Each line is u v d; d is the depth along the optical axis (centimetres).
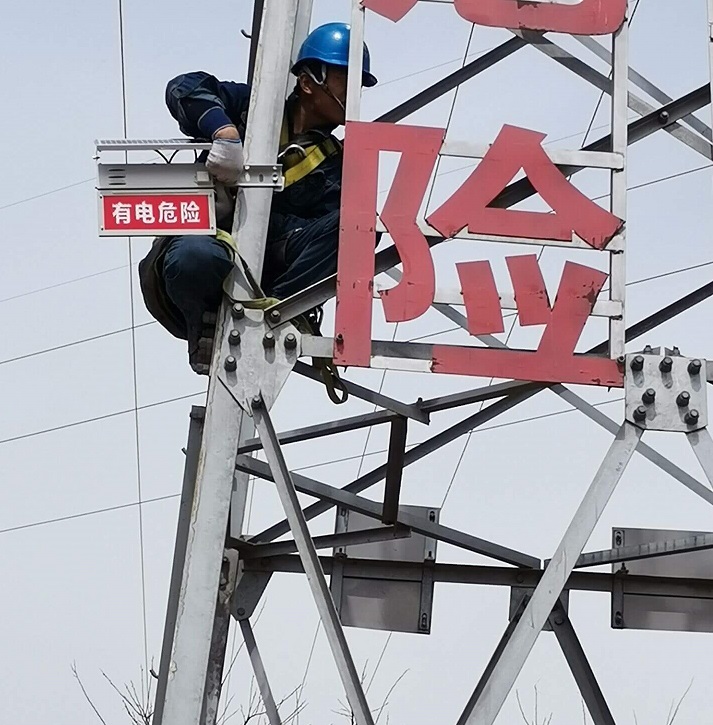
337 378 1572
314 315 1587
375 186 1465
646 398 1445
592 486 1418
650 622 1948
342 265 1447
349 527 2000
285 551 1930
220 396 1428
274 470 1401
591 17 1535
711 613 1953
